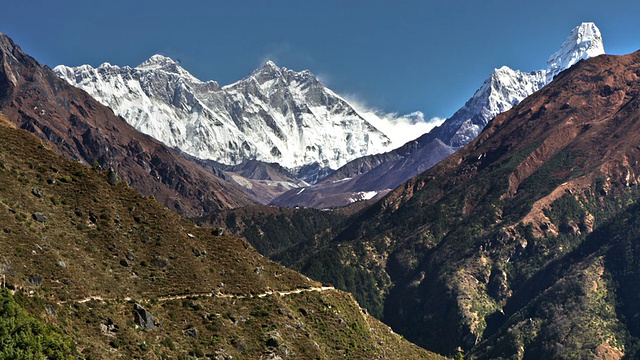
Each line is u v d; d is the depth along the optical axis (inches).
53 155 5777.6
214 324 5059.1
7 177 5201.8
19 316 3937.0
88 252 5054.1
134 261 5251.0
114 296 4785.9
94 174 5841.5
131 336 4483.3
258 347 5118.1
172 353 4608.8
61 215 5211.6
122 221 5526.6
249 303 5516.7
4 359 3718.0
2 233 4611.2
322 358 5329.7
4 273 4281.5
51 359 3885.3
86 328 4338.1
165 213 5915.4
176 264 5428.2
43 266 4557.1
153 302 4992.6
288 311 5639.8
